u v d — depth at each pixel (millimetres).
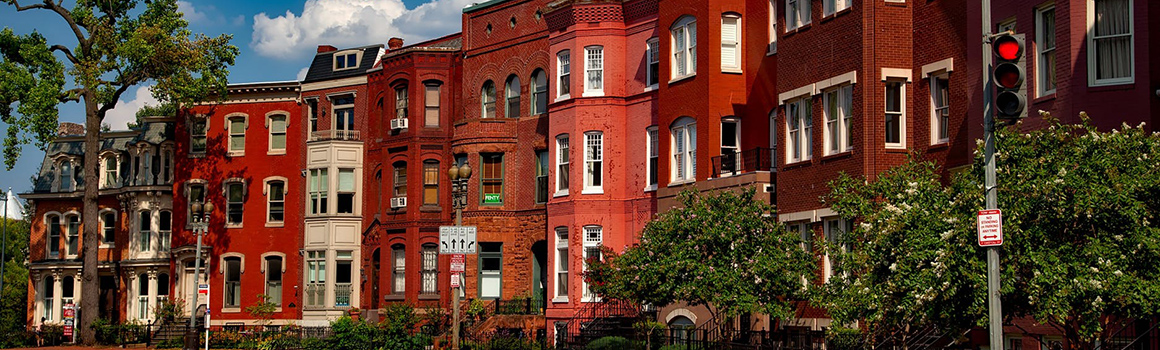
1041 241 21500
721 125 40594
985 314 21750
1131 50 26281
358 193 57406
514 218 51250
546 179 50062
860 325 32656
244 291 60875
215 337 54781
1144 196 21531
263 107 61375
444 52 53719
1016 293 21922
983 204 22016
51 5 57625
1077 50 26641
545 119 49906
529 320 48000
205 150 62344
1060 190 21047
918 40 32906
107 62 57219
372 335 46656
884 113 32906
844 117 33969
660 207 42469
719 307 32812
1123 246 21172
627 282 34438
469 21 53594
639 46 45656
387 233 54469
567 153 47406
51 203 69812
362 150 57594
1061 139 22375
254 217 61156
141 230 65312
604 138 46062
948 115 31672
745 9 41094
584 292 46031
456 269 37000
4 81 54719
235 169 61656
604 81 46281
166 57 56594
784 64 36750
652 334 39438
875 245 23828
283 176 60625
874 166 32594
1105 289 20531
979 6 29609
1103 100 26344
